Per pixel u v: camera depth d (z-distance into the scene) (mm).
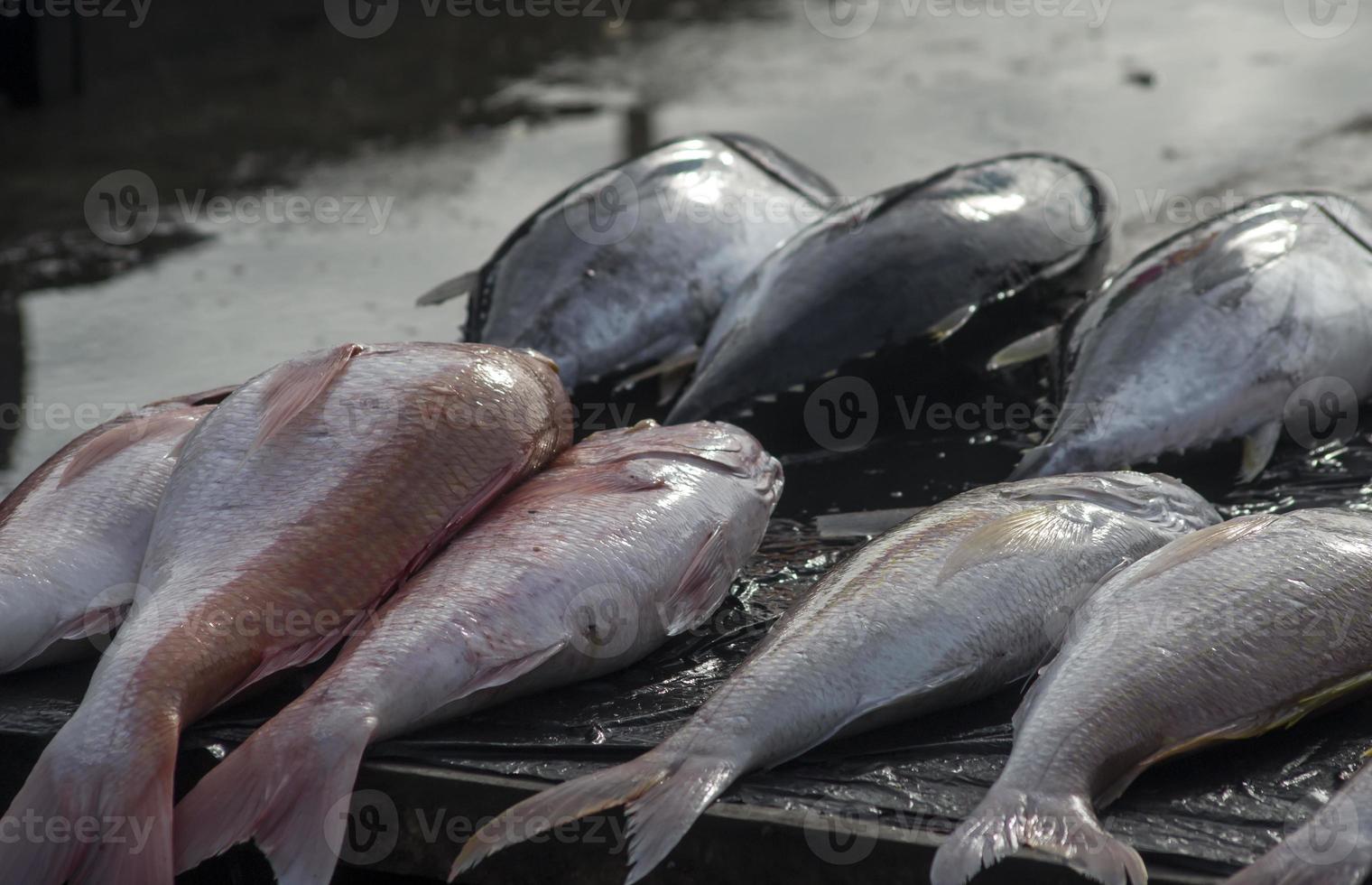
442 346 3443
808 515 3957
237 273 6707
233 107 9992
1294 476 4023
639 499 3154
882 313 4484
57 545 3154
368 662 2727
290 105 10016
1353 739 2775
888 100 9359
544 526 3068
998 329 4664
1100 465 3965
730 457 3387
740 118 9094
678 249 4797
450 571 2961
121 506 3277
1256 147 7598
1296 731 2807
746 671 2760
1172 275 4207
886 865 2533
